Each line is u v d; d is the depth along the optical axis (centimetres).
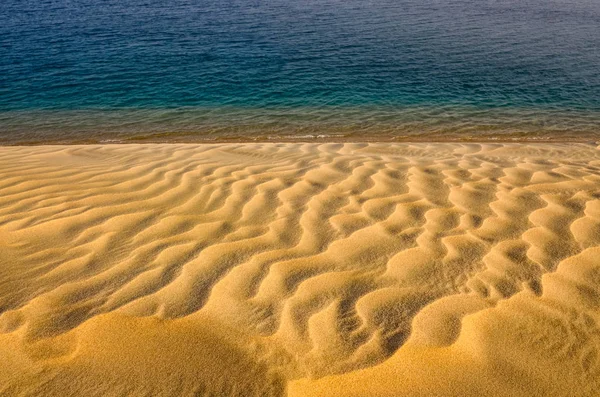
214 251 255
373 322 195
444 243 267
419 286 223
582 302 211
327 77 1453
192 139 962
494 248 262
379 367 170
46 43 1877
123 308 201
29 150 583
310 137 974
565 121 1083
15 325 188
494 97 1274
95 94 1286
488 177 404
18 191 355
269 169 430
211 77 1447
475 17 2648
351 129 1033
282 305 206
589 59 1703
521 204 331
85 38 1984
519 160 518
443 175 409
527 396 160
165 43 1908
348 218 303
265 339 183
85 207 321
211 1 3300
